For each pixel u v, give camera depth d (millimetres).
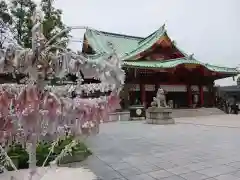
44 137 4160
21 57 3797
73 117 4078
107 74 4012
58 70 4051
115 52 4160
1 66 3717
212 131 18422
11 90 4016
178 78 41062
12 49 3768
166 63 36594
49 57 4012
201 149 11773
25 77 4156
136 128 20875
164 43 39625
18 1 19719
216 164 9000
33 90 3938
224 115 36219
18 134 4109
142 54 37344
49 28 12922
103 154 10898
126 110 32500
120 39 43406
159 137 15750
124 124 24344
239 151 11234
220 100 42938
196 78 42469
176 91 41281
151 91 39469
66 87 4410
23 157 7934
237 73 41344
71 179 6809
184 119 29844
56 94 4176
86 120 4117
